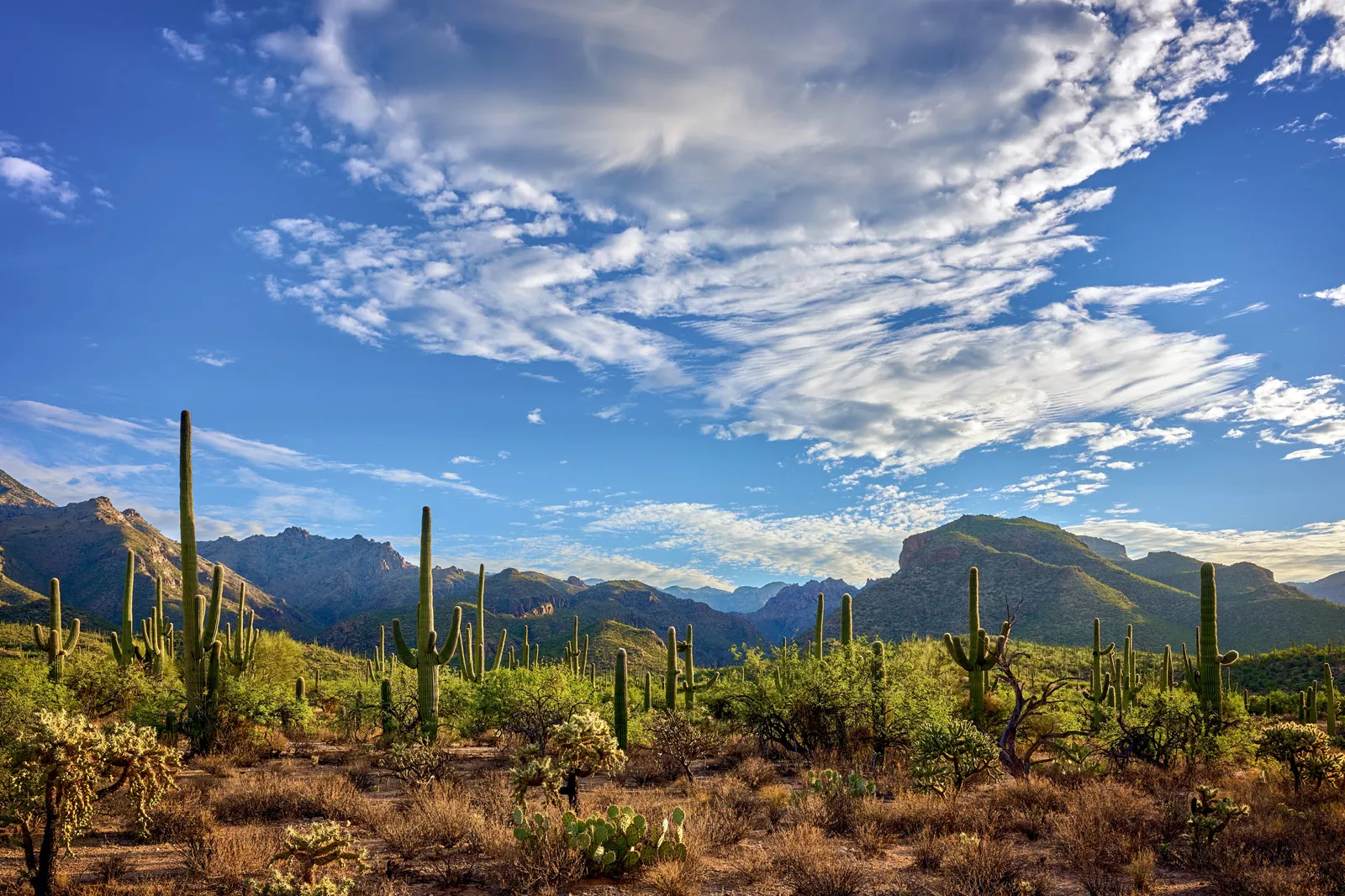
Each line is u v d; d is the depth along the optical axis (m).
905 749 18.59
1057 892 8.48
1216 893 8.20
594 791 14.25
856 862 9.52
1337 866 8.47
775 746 21.00
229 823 11.22
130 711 19.48
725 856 10.03
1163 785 14.42
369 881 8.55
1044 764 17.19
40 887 7.71
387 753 18.23
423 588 23.00
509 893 8.43
